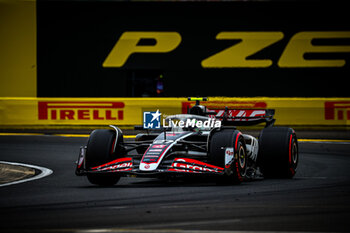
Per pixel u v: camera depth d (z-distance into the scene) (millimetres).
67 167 41062
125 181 33562
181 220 20594
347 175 35719
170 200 25094
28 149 53344
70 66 89250
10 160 45375
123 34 88250
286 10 86812
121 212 22219
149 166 27906
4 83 88812
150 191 28125
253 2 86875
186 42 87750
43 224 20078
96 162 29875
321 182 31859
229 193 27156
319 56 87000
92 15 88500
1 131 72188
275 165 33188
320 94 87375
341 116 75375
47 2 88625
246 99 75562
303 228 19297
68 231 18953
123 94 88875
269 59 87188
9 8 88312
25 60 88812
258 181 32469
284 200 25031
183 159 28734
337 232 18750
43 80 89312
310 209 22781
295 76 87375
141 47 88125
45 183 32344
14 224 20125
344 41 86562
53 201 25172
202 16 87500
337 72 87000
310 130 73688
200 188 29125
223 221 20391
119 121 76625
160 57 88062
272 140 33531
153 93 89625
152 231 18844
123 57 88438
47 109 77062
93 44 88750
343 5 86312
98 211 22516
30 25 88688
